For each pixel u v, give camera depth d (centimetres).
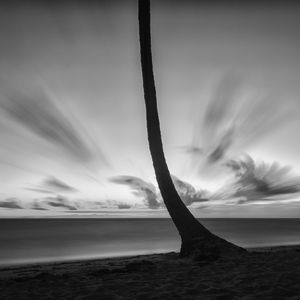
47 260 1573
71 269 991
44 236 4744
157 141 1086
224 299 426
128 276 661
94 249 2259
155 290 500
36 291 538
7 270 1064
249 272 620
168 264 836
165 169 1073
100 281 612
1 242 3275
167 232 5794
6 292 541
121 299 448
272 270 628
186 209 1045
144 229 7675
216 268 707
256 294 430
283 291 436
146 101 1105
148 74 1109
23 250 2284
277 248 1605
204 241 973
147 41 1122
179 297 445
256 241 2583
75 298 465
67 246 2616
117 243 2855
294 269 624
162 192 1066
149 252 1923
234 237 3222
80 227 9962
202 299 427
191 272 670
